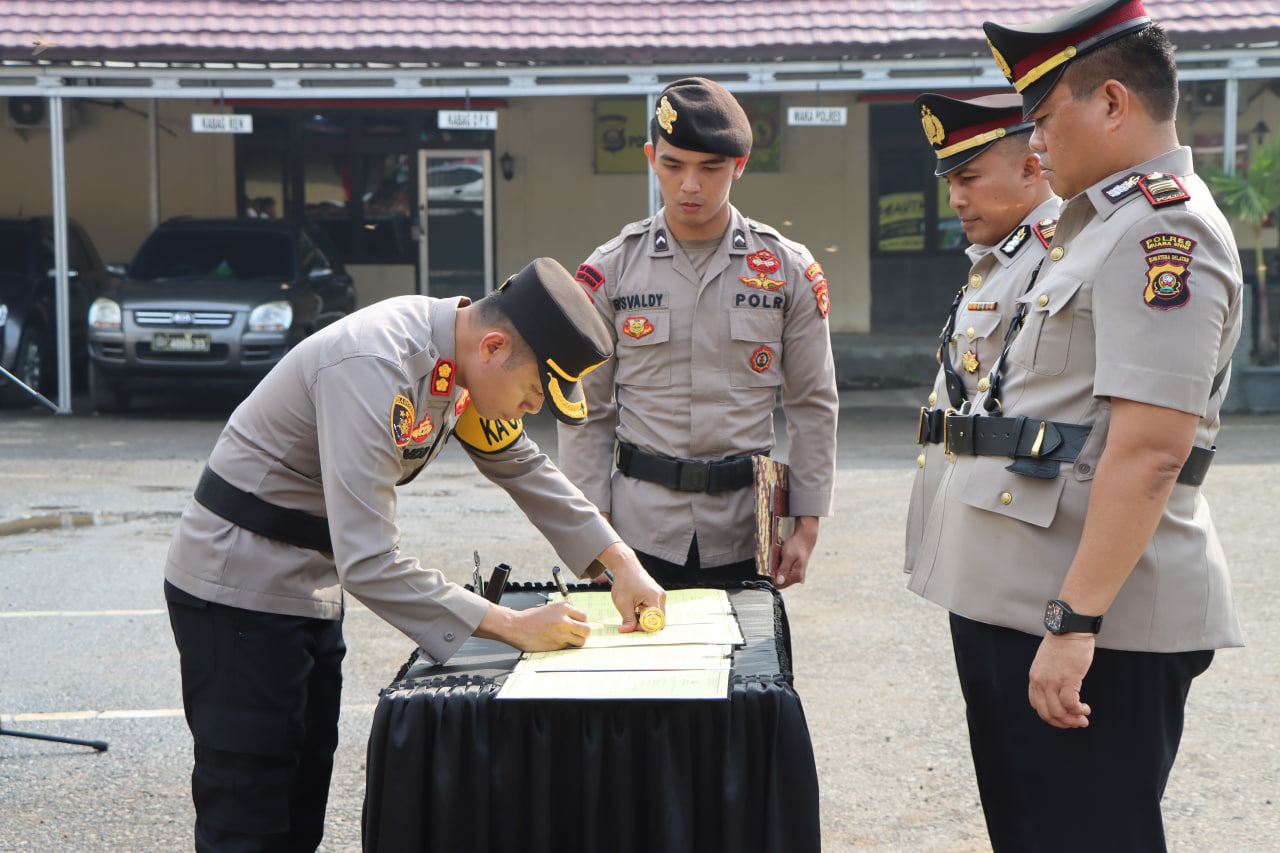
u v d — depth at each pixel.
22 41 9.65
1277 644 4.18
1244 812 2.95
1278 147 10.31
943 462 2.36
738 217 2.81
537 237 14.23
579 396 1.97
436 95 10.01
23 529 6.00
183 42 9.82
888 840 2.84
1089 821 1.87
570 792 1.74
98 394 10.08
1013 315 2.10
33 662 4.09
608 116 14.02
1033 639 1.90
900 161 14.42
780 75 10.18
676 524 2.75
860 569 5.29
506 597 2.34
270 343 9.62
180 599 2.13
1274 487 6.73
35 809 3.01
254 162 14.05
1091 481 1.83
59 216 9.90
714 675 1.80
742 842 1.72
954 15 10.28
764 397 2.79
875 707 3.67
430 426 1.98
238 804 2.14
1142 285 1.72
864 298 14.42
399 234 14.23
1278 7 9.96
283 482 2.08
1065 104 1.82
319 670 2.29
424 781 1.74
